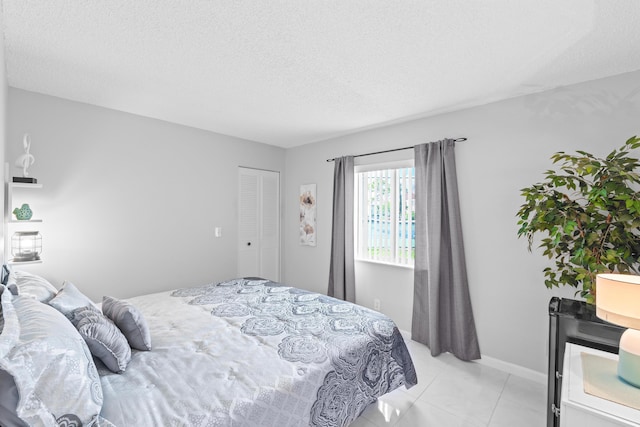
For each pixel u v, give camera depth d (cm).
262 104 285
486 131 276
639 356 135
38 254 237
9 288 143
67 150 275
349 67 212
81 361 106
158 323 203
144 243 324
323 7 150
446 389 237
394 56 197
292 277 462
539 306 250
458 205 288
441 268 296
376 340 192
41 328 106
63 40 181
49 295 170
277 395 135
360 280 377
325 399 154
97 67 215
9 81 238
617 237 179
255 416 126
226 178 396
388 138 350
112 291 302
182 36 177
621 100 216
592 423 122
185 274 357
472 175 284
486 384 244
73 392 98
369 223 376
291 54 196
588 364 155
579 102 232
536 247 251
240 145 411
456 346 289
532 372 252
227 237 398
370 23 163
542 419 203
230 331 191
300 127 360
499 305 269
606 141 221
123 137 308
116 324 166
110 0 146
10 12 154
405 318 337
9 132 245
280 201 466
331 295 397
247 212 422
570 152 235
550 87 241
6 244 228
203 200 373
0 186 152
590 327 176
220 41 182
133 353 162
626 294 128
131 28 169
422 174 313
